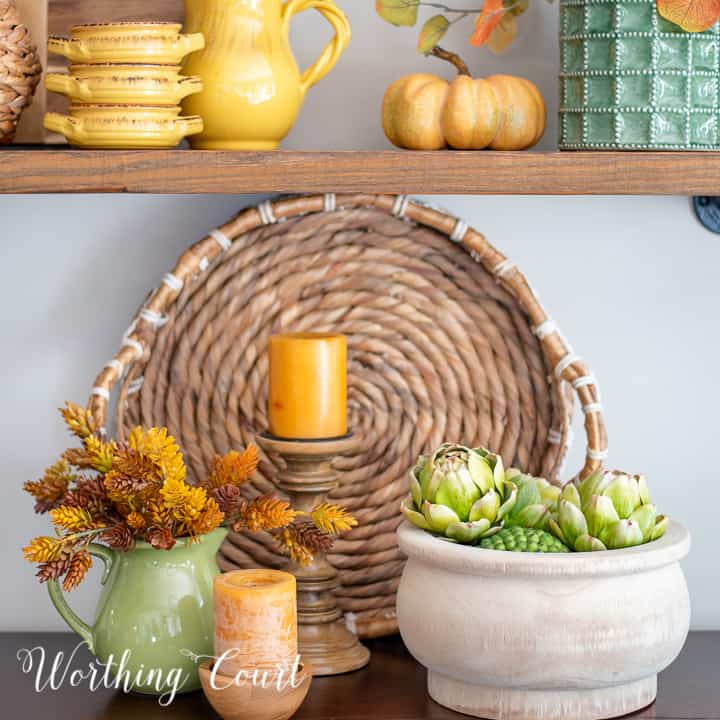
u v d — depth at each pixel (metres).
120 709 1.01
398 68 1.18
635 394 1.23
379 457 1.19
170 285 1.13
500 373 1.18
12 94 1.02
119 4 1.13
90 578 1.22
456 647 0.93
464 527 0.96
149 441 0.99
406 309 1.18
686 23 1.00
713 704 1.00
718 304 1.22
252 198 1.20
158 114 0.98
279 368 1.06
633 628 0.92
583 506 0.97
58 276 1.20
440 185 0.99
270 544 1.18
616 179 1.00
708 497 1.24
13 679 1.09
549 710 0.95
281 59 1.04
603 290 1.22
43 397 1.21
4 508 1.22
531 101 1.06
